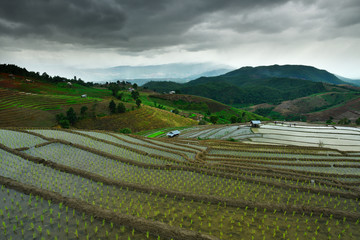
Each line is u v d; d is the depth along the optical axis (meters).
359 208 19.23
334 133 92.75
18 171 23.22
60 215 15.21
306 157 45.09
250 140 78.62
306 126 115.44
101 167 27.66
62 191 19.66
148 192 19.75
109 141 43.06
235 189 22.20
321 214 16.70
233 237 14.02
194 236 12.80
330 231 15.13
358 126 113.12
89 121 119.06
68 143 36.00
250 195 20.95
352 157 46.16
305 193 21.66
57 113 117.94
